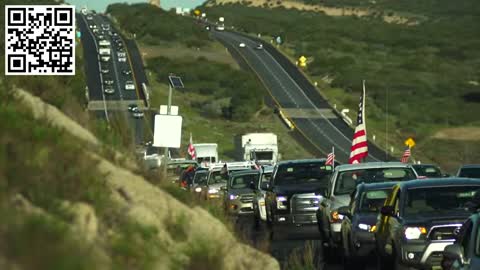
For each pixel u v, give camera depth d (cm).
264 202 7875
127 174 3048
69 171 2412
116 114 4062
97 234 2247
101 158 3041
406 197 4444
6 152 2208
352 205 5281
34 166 2284
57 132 2705
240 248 3344
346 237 5191
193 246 2791
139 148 4184
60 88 3772
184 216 2947
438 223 4159
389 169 5981
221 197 4438
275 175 7425
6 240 1652
